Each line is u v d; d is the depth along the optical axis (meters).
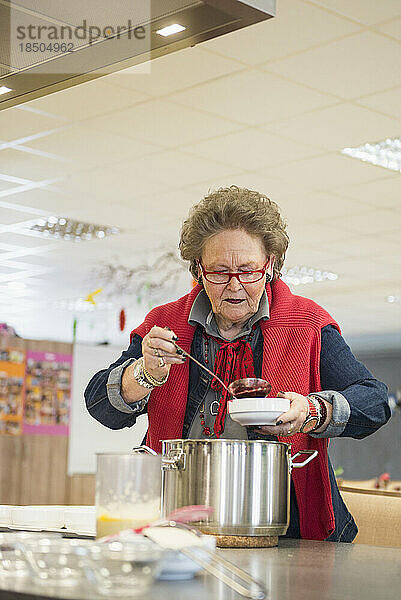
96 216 6.89
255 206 1.82
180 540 1.20
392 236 7.34
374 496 2.21
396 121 4.77
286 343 1.87
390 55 3.94
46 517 1.80
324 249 7.86
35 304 10.92
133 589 1.01
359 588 1.07
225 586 1.09
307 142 5.10
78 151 5.34
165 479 1.56
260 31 3.68
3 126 4.95
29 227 7.28
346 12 3.54
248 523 1.50
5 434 7.73
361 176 5.71
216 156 5.37
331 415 1.69
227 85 4.29
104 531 1.29
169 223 7.05
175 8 1.56
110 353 8.16
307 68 4.09
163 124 4.84
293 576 1.17
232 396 1.81
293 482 1.80
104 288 9.70
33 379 7.96
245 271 1.79
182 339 1.90
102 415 1.86
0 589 1.01
